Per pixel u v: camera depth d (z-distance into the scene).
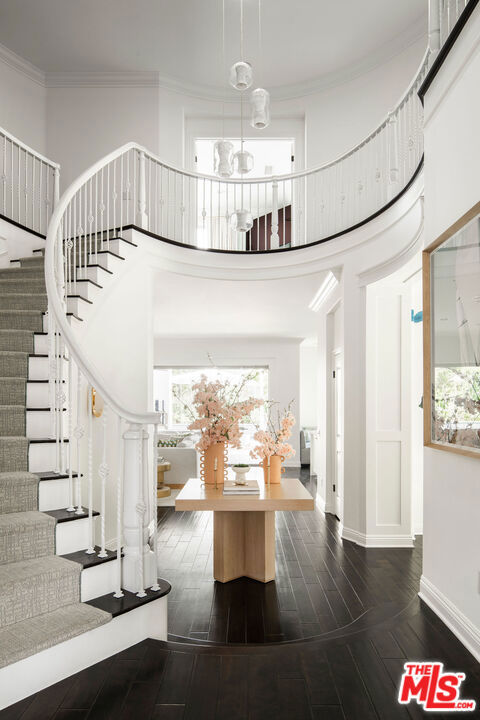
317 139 7.54
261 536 4.21
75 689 2.19
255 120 3.94
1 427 3.34
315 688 2.27
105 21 6.40
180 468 8.41
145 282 5.66
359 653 2.62
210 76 7.56
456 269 2.78
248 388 12.72
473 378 2.57
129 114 7.54
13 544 2.54
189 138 7.96
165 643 2.63
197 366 12.13
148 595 2.64
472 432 2.59
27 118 7.32
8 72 7.08
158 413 2.77
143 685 2.24
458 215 2.84
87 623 2.31
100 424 4.76
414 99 5.14
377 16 6.30
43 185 7.32
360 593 3.90
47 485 2.90
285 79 7.53
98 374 2.78
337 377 6.69
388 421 5.27
